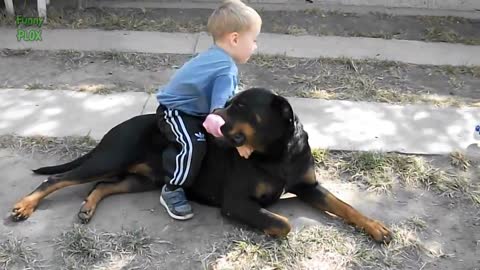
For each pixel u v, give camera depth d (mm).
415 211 2943
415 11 4934
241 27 2723
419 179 3121
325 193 2869
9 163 3156
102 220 2832
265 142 2676
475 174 3178
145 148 2924
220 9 2752
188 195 2932
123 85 3834
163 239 2752
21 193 2969
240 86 3859
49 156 3215
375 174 3139
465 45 4449
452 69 4113
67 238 2736
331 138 3369
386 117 3578
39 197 2861
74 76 3918
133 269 2623
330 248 2719
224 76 2723
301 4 4977
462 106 3715
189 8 4855
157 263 2650
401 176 3141
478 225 2879
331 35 4520
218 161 2830
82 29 4465
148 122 2947
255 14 2770
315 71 4055
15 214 2801
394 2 4988
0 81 3830
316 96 3766
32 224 2805
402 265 2668
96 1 4879
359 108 3656
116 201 2936
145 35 4418
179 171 2801
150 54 4188
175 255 2682
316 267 2646
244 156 2705
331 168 3176
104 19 4602
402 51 4336
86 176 2877
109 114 3533
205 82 2740
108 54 4160
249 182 2750
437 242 2783
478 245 2775
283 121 2670
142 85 3844
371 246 2738
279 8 4898
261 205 2830
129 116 3521
